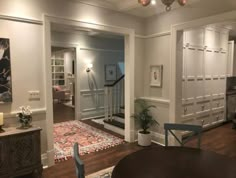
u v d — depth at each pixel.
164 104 4.01
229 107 5.76
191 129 2.29
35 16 2.89
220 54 5.28
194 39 4.46
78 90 6.14
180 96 3.90
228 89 5.81
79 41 6.03
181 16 3.60
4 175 2.43
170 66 3.85
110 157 3.49
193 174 1.49
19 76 2.82
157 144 4.12
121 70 7.20
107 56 6.76
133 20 4.11
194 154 1.85
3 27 2.65
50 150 3.13
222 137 4.59
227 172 1.51
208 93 5.01
